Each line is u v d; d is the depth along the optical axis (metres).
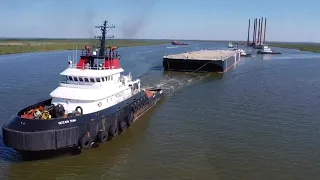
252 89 45.84
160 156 21.61
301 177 18.78
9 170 19.25
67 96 23.31
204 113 32.59
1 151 21.81
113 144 23.61
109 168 19.80
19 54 105.81
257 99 39.16
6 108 32.47
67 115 21.55
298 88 46.94
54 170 19.44
